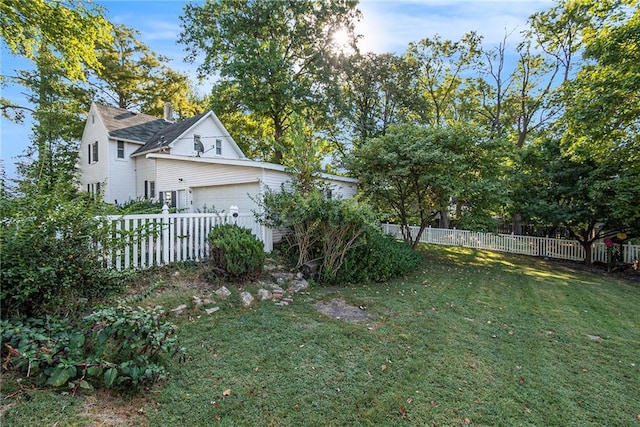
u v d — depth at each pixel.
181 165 12.22
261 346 3.65
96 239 3.58
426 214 11.95
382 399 2.83
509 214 12.56
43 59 11.96
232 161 9.81
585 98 9.68
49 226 3.08
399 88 19.52
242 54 16.83
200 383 2.84
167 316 4.09
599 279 8.98
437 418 2.63
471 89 19.66
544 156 11.58
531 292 7.18
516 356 3.86
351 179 11.51
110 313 2.61
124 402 2.46
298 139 9.43
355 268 7.06
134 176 17.75
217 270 5.67
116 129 17.50
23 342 2.44
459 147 10.20
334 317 4.78
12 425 2.05
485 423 2.61
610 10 10.21
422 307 5.56
